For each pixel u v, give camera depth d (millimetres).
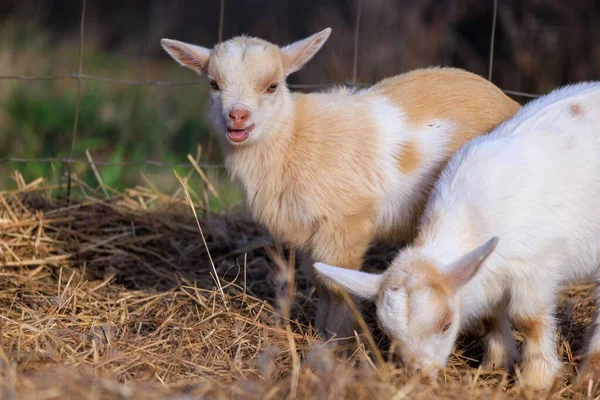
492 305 7977
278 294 9188
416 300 6883
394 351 7242
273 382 7238
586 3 16125
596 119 8148
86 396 6539
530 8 16406
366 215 8727
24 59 18656
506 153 7918
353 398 6809
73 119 16562
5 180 13656
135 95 17844
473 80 9211
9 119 16281
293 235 8914
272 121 8570
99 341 8117
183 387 7180
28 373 7074
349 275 7242
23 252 10211
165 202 11625
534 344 7879
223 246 10836
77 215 10992
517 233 7613
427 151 8797
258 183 8812
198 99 17953
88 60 20203
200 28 22734
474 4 16984
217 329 8414
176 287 9398
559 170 7836
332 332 8695
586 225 7941
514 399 7312
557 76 15984
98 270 10133
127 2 23656
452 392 7016
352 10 18844
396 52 17375
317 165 8625
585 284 9797
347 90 9367
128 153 15539
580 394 7508
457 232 7621
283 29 21031
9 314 8680
